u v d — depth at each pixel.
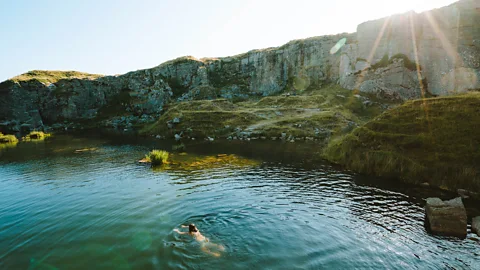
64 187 25.77
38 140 66.44
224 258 12.18
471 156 22.28
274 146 45.75
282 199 20.08
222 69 133.62
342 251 12.83
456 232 14.52
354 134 32.84
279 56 118.06
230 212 17.67
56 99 101.69
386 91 77.12
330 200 19.78
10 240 15.12
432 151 24.61
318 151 39.72
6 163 39.31
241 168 30.72
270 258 12.16
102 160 38.84
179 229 15.27
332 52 103.25
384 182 23.97
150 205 19.53
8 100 89.25
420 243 13.66
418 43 77.81
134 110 105.31
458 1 75.00
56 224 16.98
